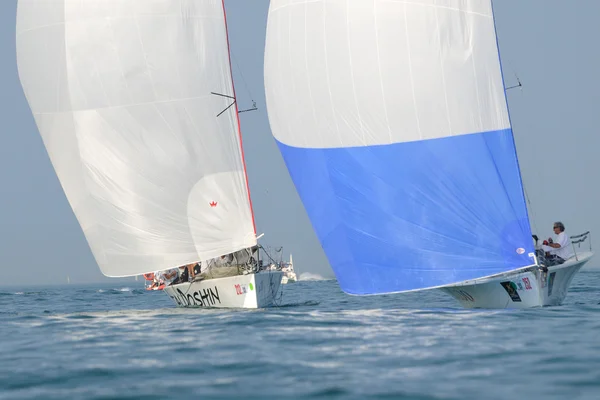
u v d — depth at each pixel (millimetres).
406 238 61625
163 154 75438
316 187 64500
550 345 42281
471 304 65875
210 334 52000
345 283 64250
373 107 61844
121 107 74938
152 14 75562
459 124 61281
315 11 63406
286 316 63438
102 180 75750
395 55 61531
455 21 61938
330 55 62906
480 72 62062
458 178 61031
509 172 61562
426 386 32625
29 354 44469
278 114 66438
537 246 67500
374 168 62062
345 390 32156
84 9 74688
